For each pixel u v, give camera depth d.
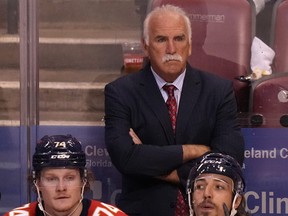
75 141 11.05
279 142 15.05
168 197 13.54
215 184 10.76
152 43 13.91
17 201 15.12
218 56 15.72
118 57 15.62
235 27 15.74
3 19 15.40
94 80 15.49
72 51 15.51
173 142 13.77
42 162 10.87
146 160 13.40
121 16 15.73
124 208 13.77
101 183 15.07
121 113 13.77
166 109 13.83
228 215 10.66
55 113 15.31
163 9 14.09
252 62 15.73
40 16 15.47
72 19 15.55
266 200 15.02
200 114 13.83
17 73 15.36
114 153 13.57
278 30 15.84
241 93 15.47
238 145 13.70
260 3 15.81
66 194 10.93
